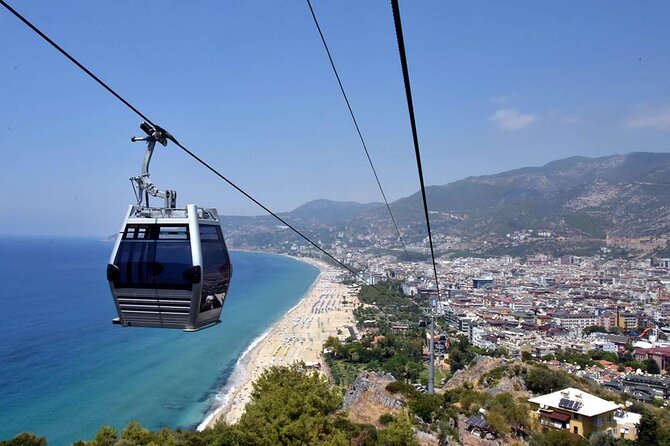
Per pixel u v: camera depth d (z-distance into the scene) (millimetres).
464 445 55719
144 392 99875
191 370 118688
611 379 114188
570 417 64250
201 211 16562
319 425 42125
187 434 57469
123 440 51688
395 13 7910
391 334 163750
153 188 15773
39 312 177375
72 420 83125
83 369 112938
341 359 140000
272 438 39219
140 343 143500
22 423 80438
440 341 163750
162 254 15523
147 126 14352
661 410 79688
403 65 9219
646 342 156625
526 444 59219
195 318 15562
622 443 59531
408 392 65562
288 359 135500
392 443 43688
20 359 117688
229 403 95625
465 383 83875
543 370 83188
